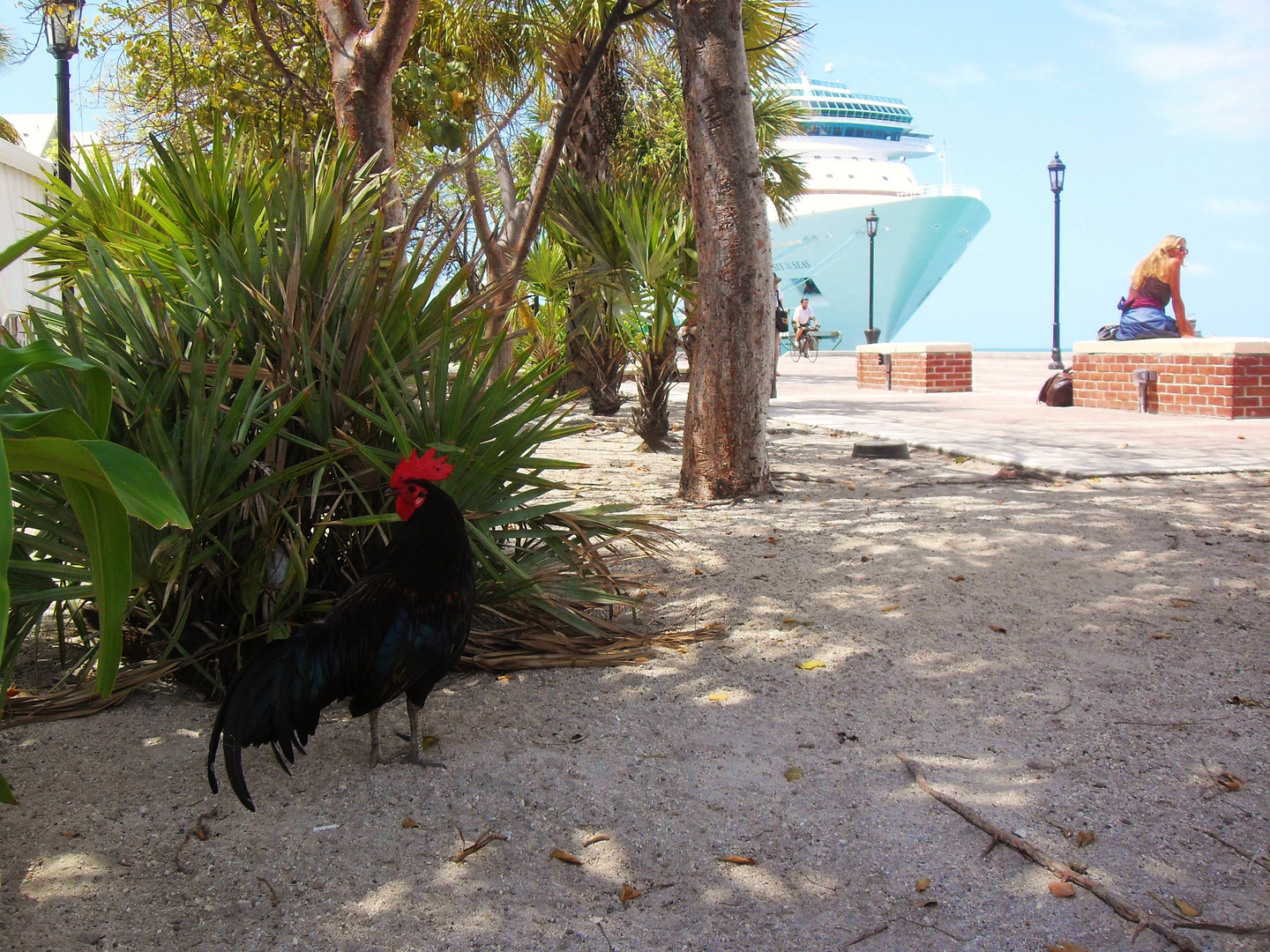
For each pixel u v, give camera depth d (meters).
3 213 10.72
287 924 2.37
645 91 17.11
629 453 10.09
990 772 3.11
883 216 48.44
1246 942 2.28
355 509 3.96
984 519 6.43
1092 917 2.39
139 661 3.91
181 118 9.48
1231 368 11.70
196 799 2.96
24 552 3.41
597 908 2.44
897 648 4.22
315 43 8.55
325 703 2.82
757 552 5.74
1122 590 4.95
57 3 9.00
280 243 4.09
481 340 4.27
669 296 9.76
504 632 4.18
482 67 10.38
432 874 2.57
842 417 13.16
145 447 3.34
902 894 2.49
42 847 2.68
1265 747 3.24
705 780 3.07
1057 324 25.02
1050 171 24.59
